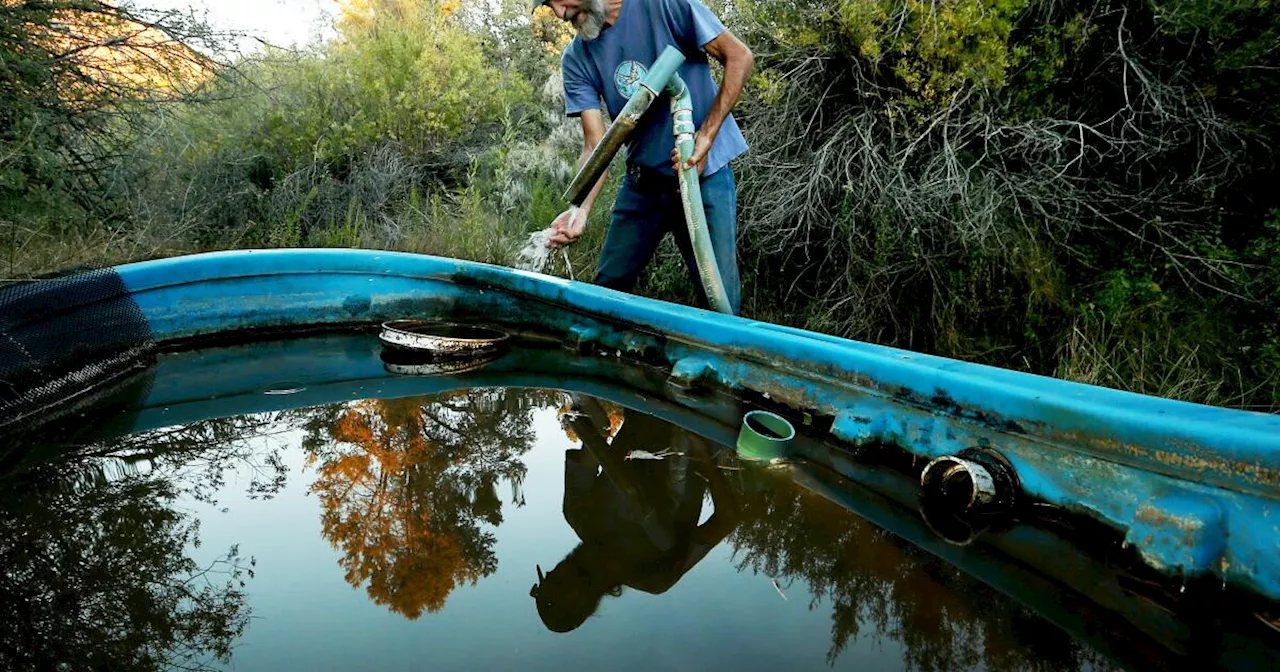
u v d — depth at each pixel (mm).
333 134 5680
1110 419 1193
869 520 1359
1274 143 2588
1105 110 2957
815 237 3469
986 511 1339
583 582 1160
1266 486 998
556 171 5109
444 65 6035
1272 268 2406
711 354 2113
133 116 4723
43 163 3953
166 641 1000
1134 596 1090
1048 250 2773
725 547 1271
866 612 1074
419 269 2934
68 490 1508
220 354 2576
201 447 1743
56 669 947
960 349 2832
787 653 976
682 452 1692
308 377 2316
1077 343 2531
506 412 1994
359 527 1341
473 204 4660
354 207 5246
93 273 2359
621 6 2354
